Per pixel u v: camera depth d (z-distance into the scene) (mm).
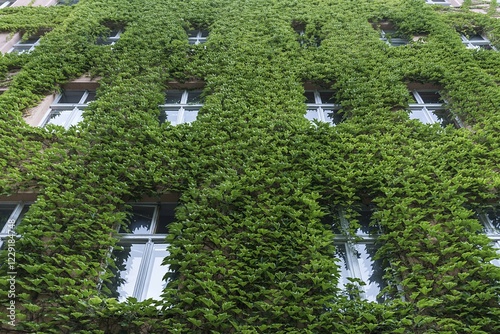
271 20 11320
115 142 7160
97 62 9555
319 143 7152
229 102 8141
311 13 11789
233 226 5848
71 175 6605
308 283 5211
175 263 5469
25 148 7027
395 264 5367
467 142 7020
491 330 4695
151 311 4930
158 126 7703
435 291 5055
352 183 6465
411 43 10266
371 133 7488
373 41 10180
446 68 9148
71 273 5289
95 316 4855
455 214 5859
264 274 5285
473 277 5168
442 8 12188
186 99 9031
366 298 5414
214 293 4973
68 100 9109
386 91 8430
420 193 6145
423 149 6957
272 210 6012
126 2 12414
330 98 8820
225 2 12453
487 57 9539
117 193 6387
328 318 4777
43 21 11805
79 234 5688
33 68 9234
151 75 9016
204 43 10242
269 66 9289
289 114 7871
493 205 6230
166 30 10797
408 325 4762
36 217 5832
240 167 6715
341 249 6012
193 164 6754
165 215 6656
